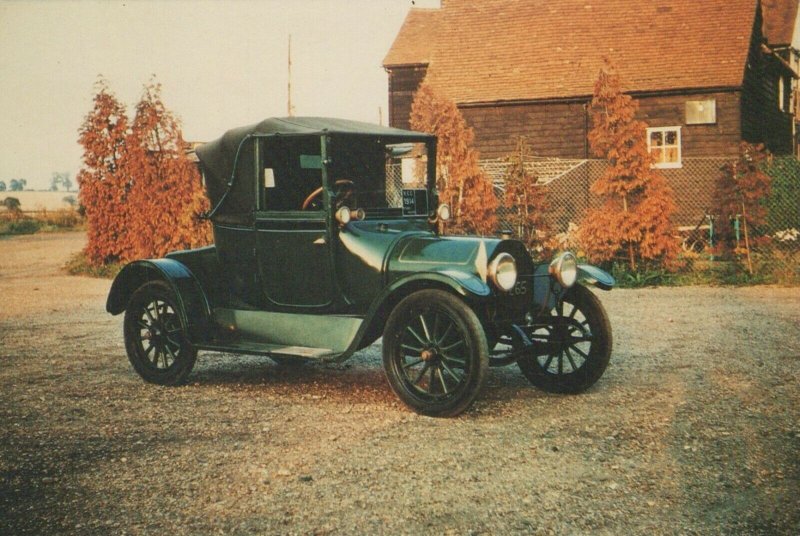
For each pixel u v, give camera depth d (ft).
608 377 21.20
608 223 43.88
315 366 23.93
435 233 21.21
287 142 19.71
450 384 19.42
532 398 19.20
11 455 15.14
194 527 11.63
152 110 51.42
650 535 11.11
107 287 47.11
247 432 16.55
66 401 19.60
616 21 76.59
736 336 26.89
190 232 50.55
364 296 19.01
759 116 76.59
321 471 13.96
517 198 50.01
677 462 14.15
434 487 13.08
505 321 18.44
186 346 21.06
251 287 20.83
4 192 263.49
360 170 19.93
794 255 48.98
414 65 84.48
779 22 81.66
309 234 19.54
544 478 13.42
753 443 15.19
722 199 45.27
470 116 75.10
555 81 73.00
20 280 51.80
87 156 55.06
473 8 82.74
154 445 15.69
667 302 35.99
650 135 69.56
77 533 11.48
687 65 69.51
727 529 11.28
